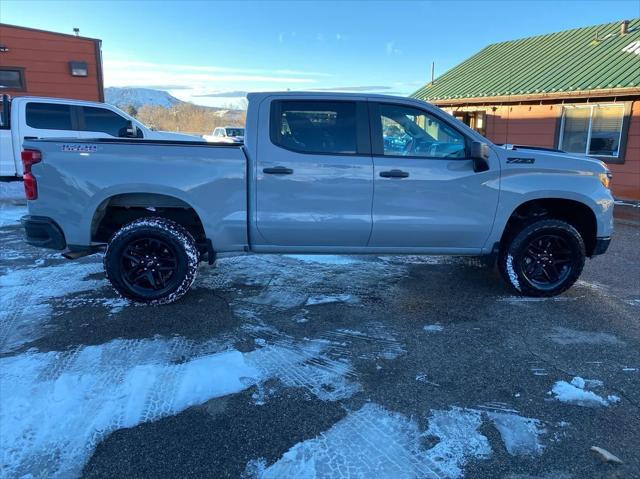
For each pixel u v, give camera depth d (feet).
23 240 21.31
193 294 14.85
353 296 14.94
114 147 13.04
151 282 13.65
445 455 7.80
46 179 13.03
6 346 11.22
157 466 7.51
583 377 10.23
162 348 11.23
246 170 13.41
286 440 8.14
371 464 7.58
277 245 14.03
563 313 13.74
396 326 12.75
